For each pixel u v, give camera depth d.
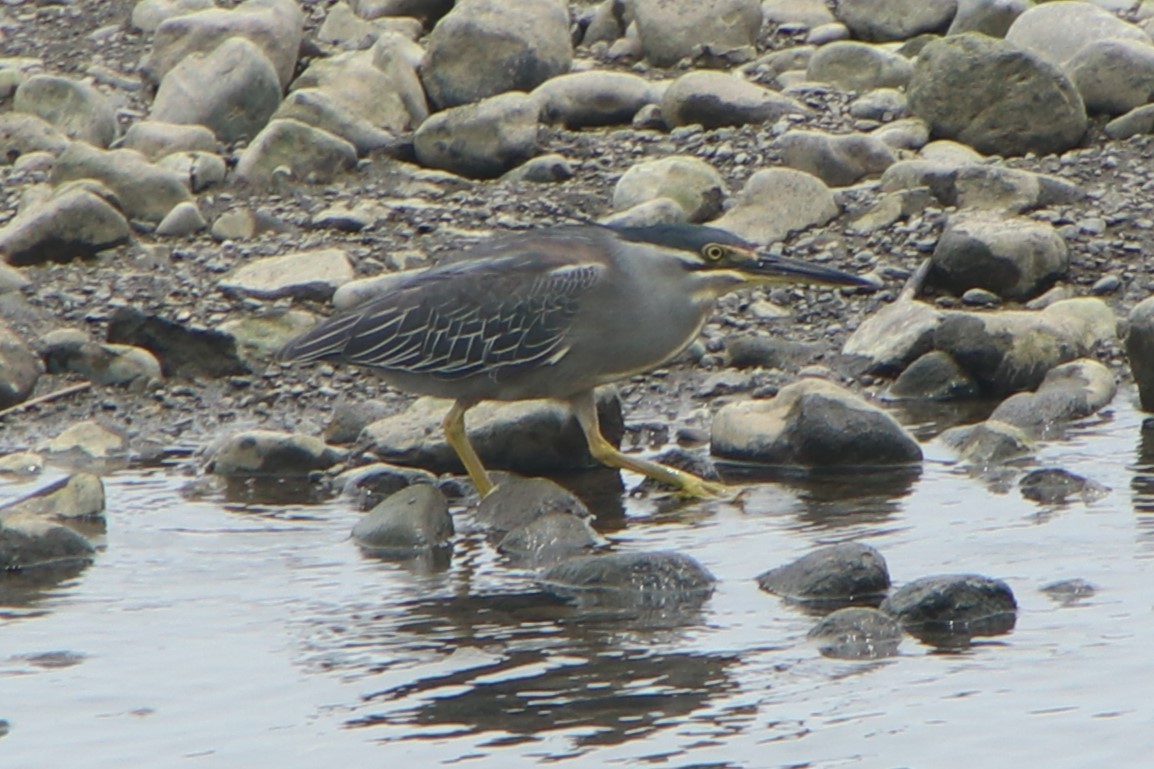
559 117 19.34
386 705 9.04
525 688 9.19
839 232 17.11
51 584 11.17
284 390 15.41
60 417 15.11
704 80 19.11
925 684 9.04
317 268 16.61
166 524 12.41
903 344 15.20
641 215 16.72
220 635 10.17
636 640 9.84
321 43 21.11
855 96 19.34
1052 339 14.98
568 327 12.62
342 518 12.51
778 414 13.62
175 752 8.57
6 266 16.88
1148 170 17.61
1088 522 11.55
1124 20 20.09
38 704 9.20
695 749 8.38
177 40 20.38
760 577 10.82
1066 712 8.62
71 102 19.41
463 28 19.59
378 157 18.89
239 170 18.53
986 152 18.33
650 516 12.34
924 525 11.70
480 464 12.98
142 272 17.02
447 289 12.84
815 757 8.26
